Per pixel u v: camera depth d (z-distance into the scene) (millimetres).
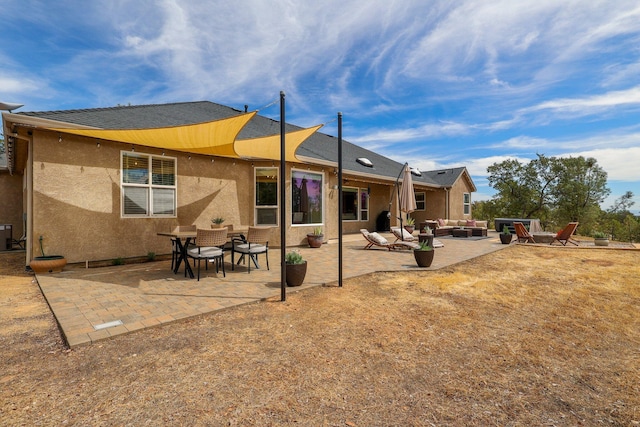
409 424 2693
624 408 2928
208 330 4621
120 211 9633
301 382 3314
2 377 3346
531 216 33156
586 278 8055
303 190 14188
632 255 11812
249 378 3369
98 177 9211
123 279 7543
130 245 9828
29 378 3330
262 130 15727
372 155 24953
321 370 3557
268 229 8602
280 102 6062
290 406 2912
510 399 3064
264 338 4367
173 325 4789
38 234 8273
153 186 10344
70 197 8742
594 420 2762
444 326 4883
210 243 7516
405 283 7457
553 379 3434
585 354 4023
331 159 16094
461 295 6516
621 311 5613
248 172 13164
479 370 3605
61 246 8617
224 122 7449
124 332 4395
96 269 8742
